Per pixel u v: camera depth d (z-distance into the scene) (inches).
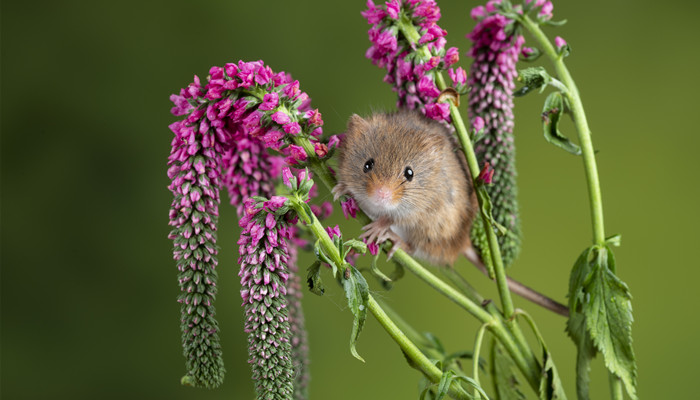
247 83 23.7
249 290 23.4
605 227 34.9
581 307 24.9
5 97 37.2
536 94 35.1
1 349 36.9
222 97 23.7
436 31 24.4
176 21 37.3
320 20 36.9
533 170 35.1
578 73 35.7
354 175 25.1
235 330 36.1
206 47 37.2
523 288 25.6
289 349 23.4
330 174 24.3
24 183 37.3
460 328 35.1
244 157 24.7
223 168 24.9
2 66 37.1
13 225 37.1
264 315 23.3
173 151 23.8
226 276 36.0
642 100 35.5
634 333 34.5
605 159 35.3
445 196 25.4
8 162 37.1
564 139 25.0
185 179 23.6
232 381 36.2
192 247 23.5
